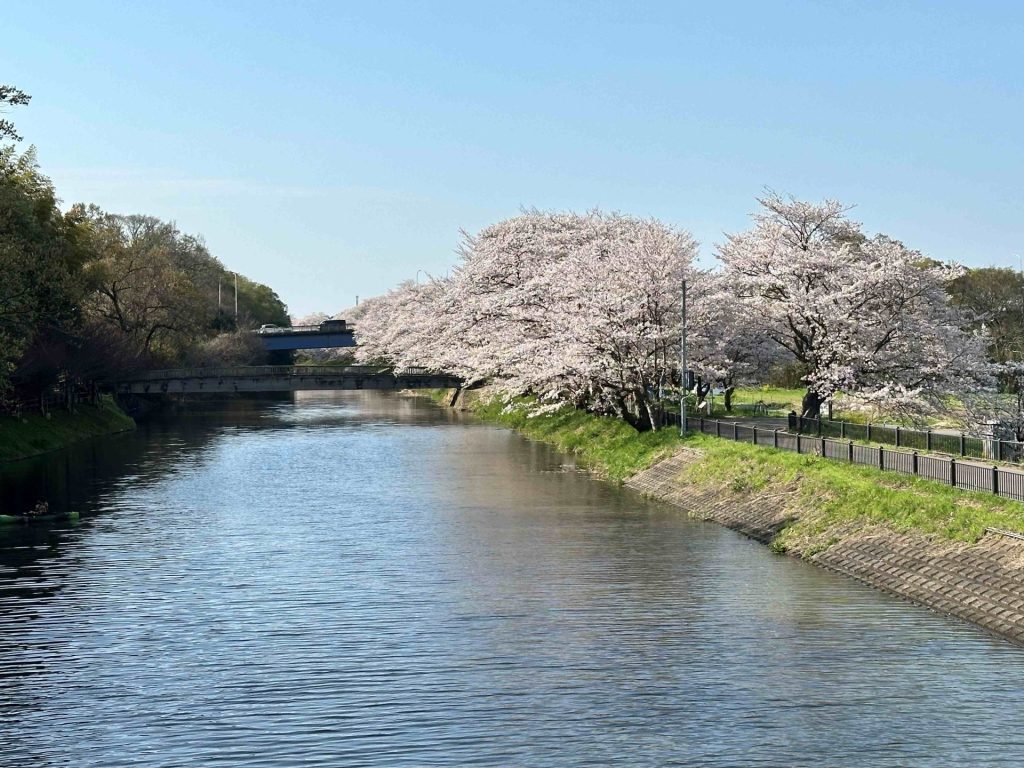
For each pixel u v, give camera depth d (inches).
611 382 2433.6
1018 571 1034.7
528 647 979.9
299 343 6063.0
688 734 770.8
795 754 734.5
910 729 775.7
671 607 1112.2
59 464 2459.4
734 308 2377.0
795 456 1680.6
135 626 1056.8
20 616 1095.0
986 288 3976.4
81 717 812.6
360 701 842.2
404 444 2962.6
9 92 1823.3
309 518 1690.5
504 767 716.7
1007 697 834.8
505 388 3034.0
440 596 1169.4
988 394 2126.0
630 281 2404.0
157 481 2161.7
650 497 1895.9
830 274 2240.4
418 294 5433.1
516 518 1674.5
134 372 3661.4
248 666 930.1
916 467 1396.4
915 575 1151.6
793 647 967.0
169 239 5600.4
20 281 2124.8
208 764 725.3
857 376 2196.1
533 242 3464.6
